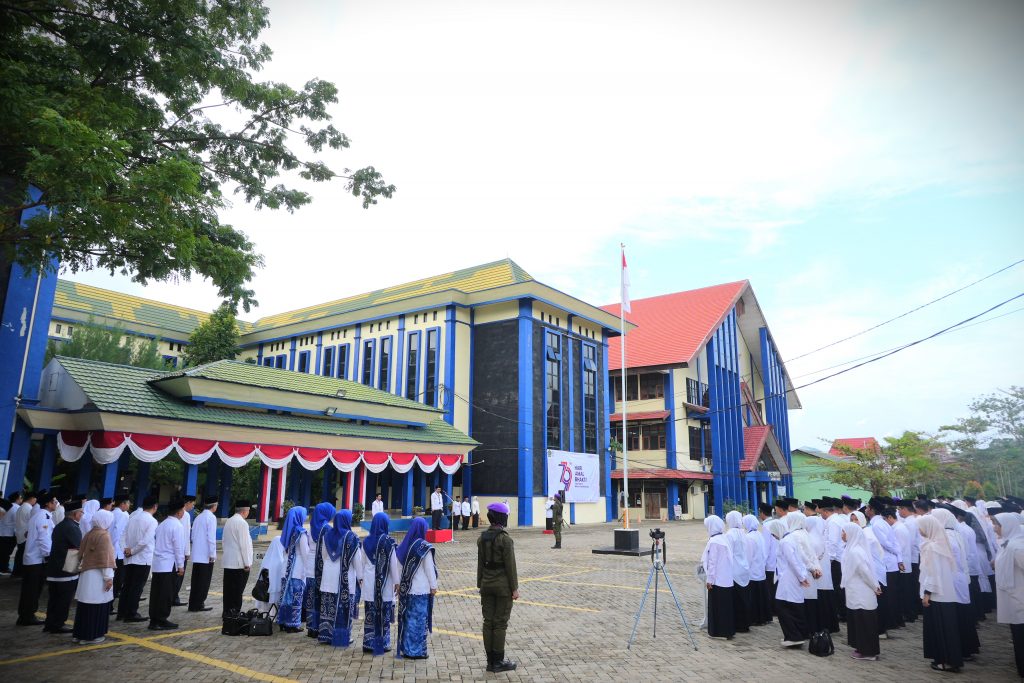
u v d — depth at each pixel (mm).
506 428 35000
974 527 11234
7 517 14281
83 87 9133
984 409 41031
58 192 7805
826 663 7938
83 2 9695
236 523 9766
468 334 37375
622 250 27578
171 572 9492
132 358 30453
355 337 41312
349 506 24891
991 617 11594
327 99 15102
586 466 38531
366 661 7781
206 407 20719
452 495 35625
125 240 8820
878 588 8320
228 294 12078
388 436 26484
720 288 54125
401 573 8109
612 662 7875
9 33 9234
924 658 8242
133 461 27641
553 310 38031
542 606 11578
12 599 11656
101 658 7801
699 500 45281
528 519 33344
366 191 15648
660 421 44062
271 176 15344
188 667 7465
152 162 12086
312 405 24141
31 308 16781
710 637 9250
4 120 7848
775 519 9992
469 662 7809
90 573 8539
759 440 51156
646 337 48562
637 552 19641
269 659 7836
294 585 9359
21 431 16812
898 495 42594
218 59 11391
